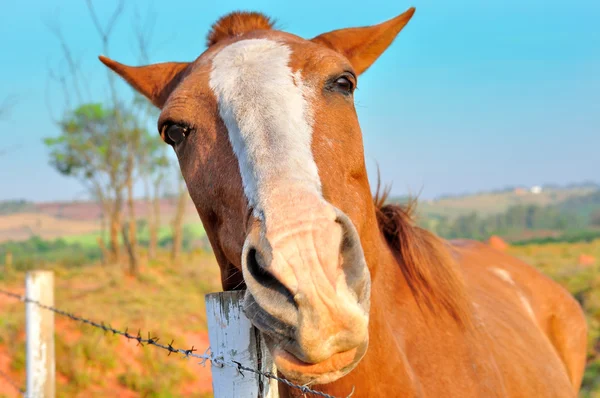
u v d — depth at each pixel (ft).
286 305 4.79
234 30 8.44
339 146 6.26
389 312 8.18
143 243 120.98
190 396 26.76
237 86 6.42
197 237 124.16
